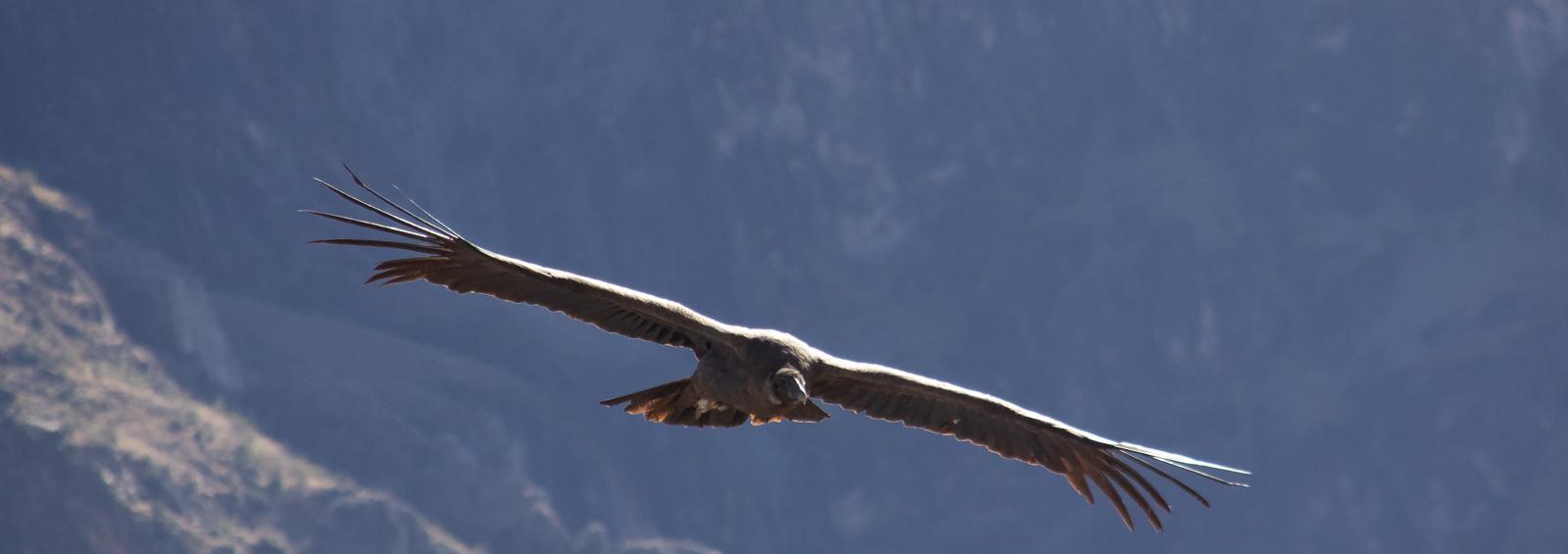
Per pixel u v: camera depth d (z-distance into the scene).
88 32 112.25
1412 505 105.94
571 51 121.56
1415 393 109.75
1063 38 124.06
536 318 110.25
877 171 119.75
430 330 108.19
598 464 103.50
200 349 97.25
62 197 102.44
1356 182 120.31
